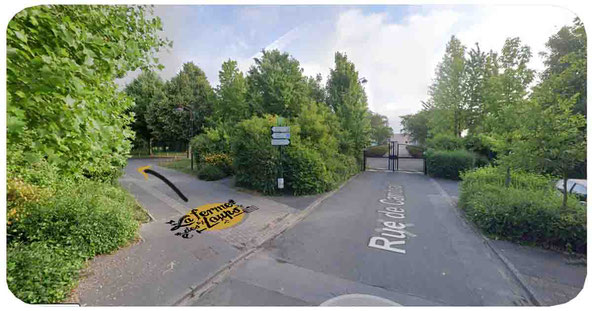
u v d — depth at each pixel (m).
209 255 3.60
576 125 3.65
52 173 3.94
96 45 2.45
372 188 9.23
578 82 4.10
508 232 4.07
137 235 4.11
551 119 3.73
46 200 3.39
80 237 3.18
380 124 37.59
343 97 14.27
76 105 2.21
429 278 3.05
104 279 2.87
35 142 2.15
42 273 2.38
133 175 11.97
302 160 7.82
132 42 3.27
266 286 2.90
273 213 5.87
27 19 2.07
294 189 7.80
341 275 3.13
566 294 2.67
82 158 3.02
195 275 3.05
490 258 3.56
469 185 6.18
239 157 8.34
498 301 2.61
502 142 5.41
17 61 1.85
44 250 2.71
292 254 3.73
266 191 7.79
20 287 2.24
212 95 16.47
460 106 14.17
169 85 23.77
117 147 3.25
